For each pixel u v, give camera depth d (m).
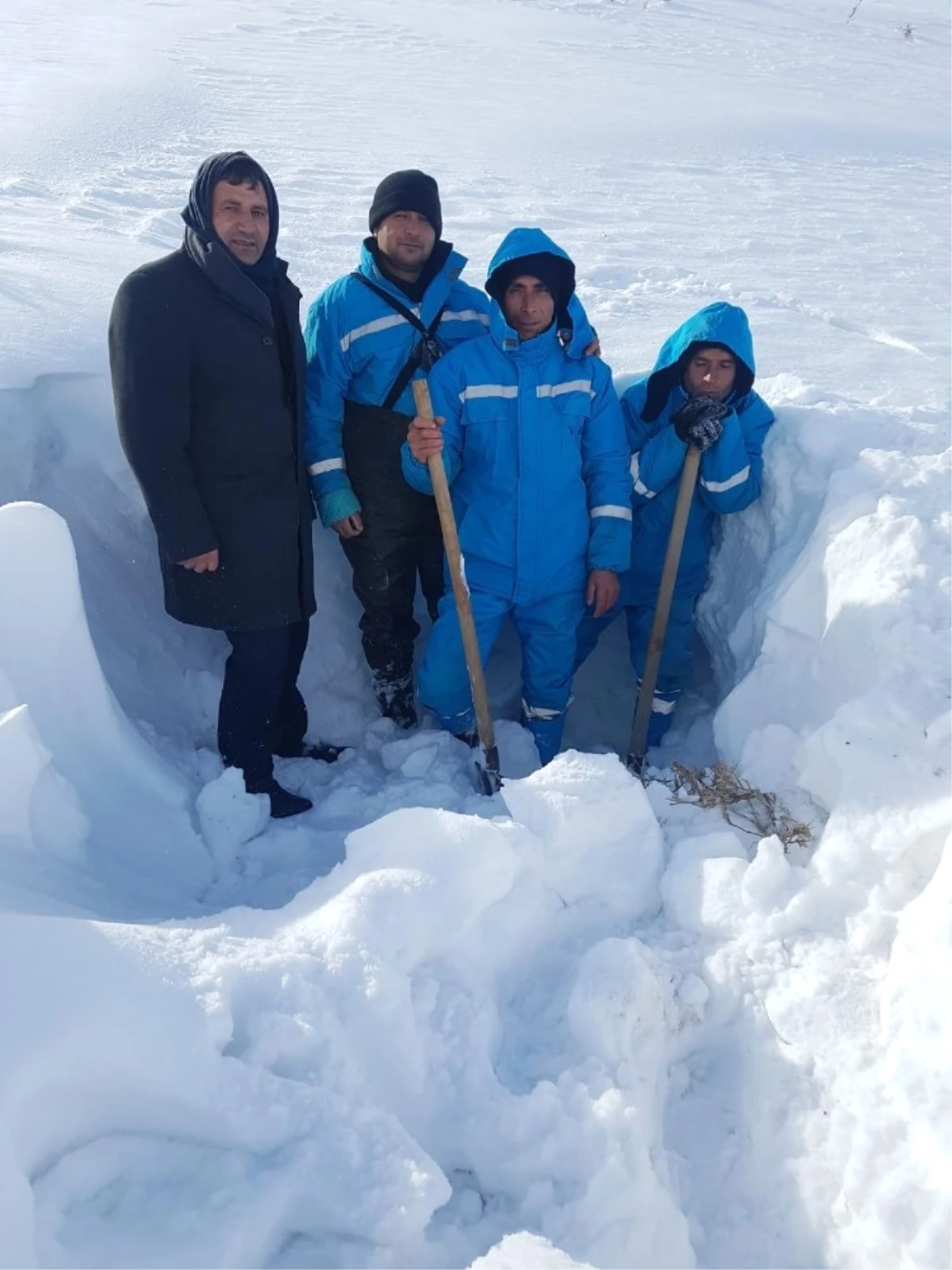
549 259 2.84
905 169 9.57
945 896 1.92
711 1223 1.90
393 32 15.91
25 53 12.14
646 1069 2.00
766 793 2.54
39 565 2.33
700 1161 1.97
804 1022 2.04
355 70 12.74
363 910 1.99
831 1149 1.88
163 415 2.42
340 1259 1.57
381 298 2.97
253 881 2.54
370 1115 1.68
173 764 2.79
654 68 14.59
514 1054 2.00
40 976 1.62
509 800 2.42
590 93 12.38
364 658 3.58
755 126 11.04
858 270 6.14
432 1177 1.60
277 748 3.29
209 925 2.06
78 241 4.58
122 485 3.07
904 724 2.26
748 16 20.44
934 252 6.69
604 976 2.06
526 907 2.22
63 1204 1.53
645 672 3.16
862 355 4.49
